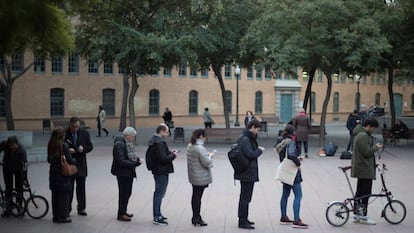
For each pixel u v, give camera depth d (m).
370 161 9.71
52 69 36.69
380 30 23.02
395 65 26.73
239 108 47.91
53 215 9.89
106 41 22.66
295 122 20.20
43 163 18.12
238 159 9.28
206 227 9.60
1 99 34.41
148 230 9.35
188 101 44.59
